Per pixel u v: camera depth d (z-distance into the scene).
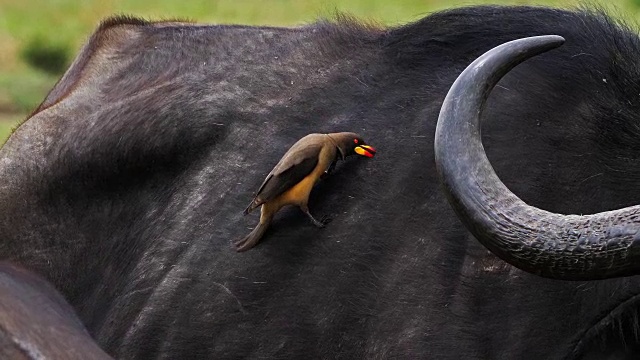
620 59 17.98
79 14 100.19
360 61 20.59
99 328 21.09
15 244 21.86
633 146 17.16
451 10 20.17
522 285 16.95
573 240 13.85
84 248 21.56
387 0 90.19
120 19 24.02
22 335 17.72
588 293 16.56
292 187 18.33
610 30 18.47
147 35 23.23
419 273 17.72
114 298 21.11
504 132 17.88
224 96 21.12
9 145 22.50
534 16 19.34
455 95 14.72
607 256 13.73
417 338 17.47
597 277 13.88
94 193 21.56
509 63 14.85
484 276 17.22
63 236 21.69
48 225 21.80
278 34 22.20
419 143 18.64
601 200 16.95
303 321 18.67
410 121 19.03
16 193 22.02
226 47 22.19
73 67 23.62
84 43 24.62
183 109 21.12
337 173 18.92
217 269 19.80
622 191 16.91
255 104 20.86
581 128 17.56
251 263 19.31
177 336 20.03
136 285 20.78
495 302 17.11
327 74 20.70
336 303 18.38
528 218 14.08
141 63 22.58
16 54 86.06
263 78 21.20
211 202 20.39
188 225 20.50
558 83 18.09
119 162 21.27
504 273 17.09
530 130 17.78
